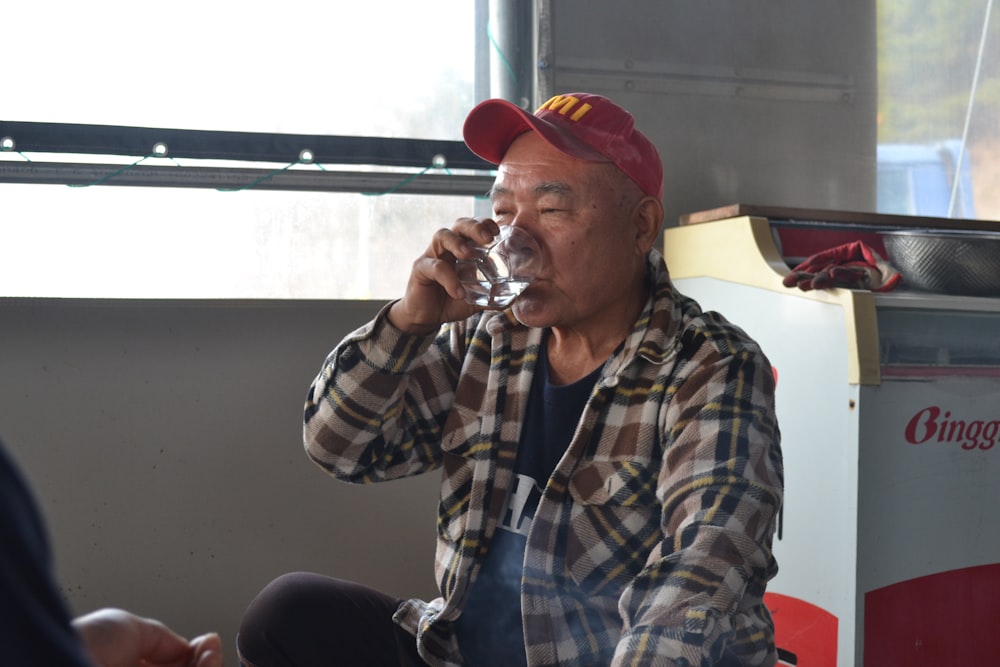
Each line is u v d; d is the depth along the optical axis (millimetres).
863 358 1673
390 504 2172
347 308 2139
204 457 2055
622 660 967
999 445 1780
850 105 2504
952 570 1747
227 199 2064
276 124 2098
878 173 2539
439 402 1409
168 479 2035
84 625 498
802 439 1802
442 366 1415
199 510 2055
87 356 1984
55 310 1966
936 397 1730
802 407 1803
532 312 1229
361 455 1366
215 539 2064
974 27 2578
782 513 1833
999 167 2619
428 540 2201
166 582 2039
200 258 2057
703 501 1072
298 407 2111
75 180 1944
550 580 1188
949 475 1743
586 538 1199
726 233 2035
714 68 2391
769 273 1895
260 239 2092
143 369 2016
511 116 1247
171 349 2031
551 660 1171
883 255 2119
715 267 2068
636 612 1026
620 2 2312
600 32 2303
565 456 1210
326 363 1355
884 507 1701
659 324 1235
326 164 2086
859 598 1686
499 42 2230
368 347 1295
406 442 1417
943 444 1740
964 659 1754
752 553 1035
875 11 2508
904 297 1731
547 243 1214
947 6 2557
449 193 2172
